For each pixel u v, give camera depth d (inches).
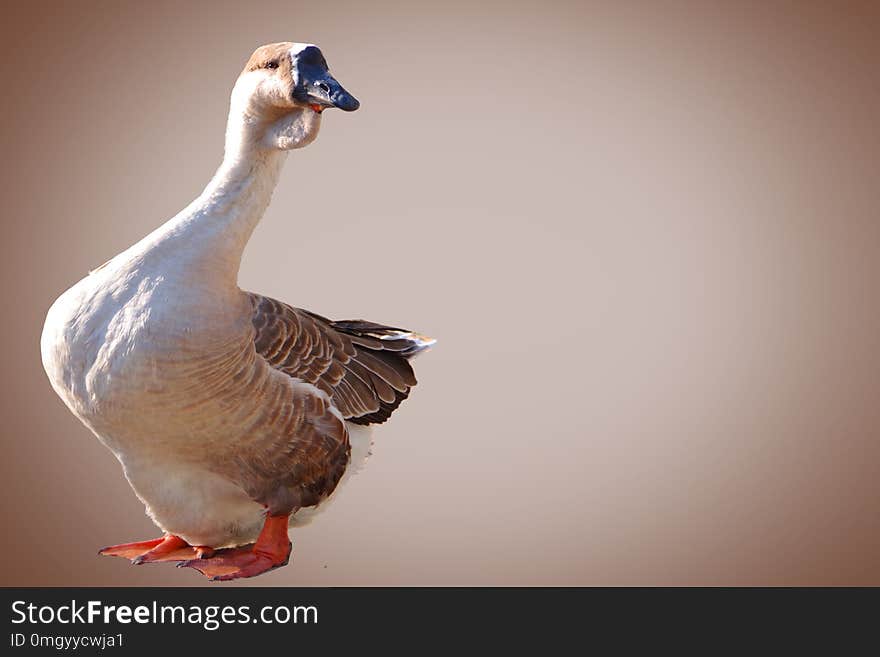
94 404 267.9
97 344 263.1
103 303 264.2
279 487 293.0
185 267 265.1
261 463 287.1
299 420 288.2
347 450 303.6
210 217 271.7
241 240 276.2
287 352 289.3
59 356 268.7
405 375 336.2
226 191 275.1
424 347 338.6
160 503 290.8
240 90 275.3
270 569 288.7
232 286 274.7
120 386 263.0
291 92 265.1
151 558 303.3
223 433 277.3
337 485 306.0
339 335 318.7
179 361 261.9
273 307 292.8
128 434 274.1
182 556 305.0
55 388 278.7
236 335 270.7
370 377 320.2
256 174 277.9
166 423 270.1
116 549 312.8
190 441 276.2
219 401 271.3
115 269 268.1
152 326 259.9
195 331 262.4
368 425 323.0
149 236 272.8
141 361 260.5
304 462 292.8
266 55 272.2
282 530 296.5
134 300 262.2
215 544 305.7
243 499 295.4
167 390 264.1
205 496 291.1
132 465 284.4
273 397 281.7
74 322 265.6
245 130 276.2
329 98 260.2
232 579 280.4
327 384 301.9
